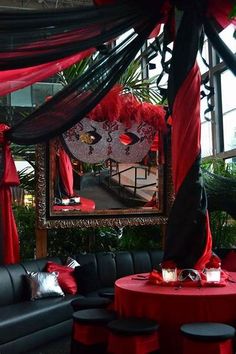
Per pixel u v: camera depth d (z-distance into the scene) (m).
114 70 3.97
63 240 6.28
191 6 3.29
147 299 3.03
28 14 2.90
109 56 3.80
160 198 6.07
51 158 5.65
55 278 4.96
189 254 3.35
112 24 3.23
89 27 3.13
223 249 5.77
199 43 3.41
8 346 3.88
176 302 2.94
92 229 6.31
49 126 4.75
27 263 5.08
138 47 3.64
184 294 2.96
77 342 3.25
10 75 4.13
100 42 3.24
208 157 7.01
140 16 3.30
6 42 2.94
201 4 3.28
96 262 5.63
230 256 5.57
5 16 2.87
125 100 5.93
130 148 6.02
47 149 5.63
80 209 5.75
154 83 6.33
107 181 5.91
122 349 2.76
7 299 4.56
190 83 3.32
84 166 5.83
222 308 2.94
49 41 3.05
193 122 3.32
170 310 2.95
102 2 3.34
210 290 3.09
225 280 3.45
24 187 6.31
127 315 3.15
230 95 6.81
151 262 5.90
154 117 6.00
